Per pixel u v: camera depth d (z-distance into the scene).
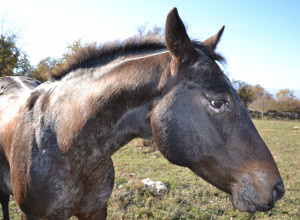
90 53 1.92
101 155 1.75
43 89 2.10
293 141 10.93
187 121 1.46
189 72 1.49
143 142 7.75
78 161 1.75
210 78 1.45
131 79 1.63
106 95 1.67
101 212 2.12
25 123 1.95
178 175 5.25
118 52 1.87
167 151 1.53
